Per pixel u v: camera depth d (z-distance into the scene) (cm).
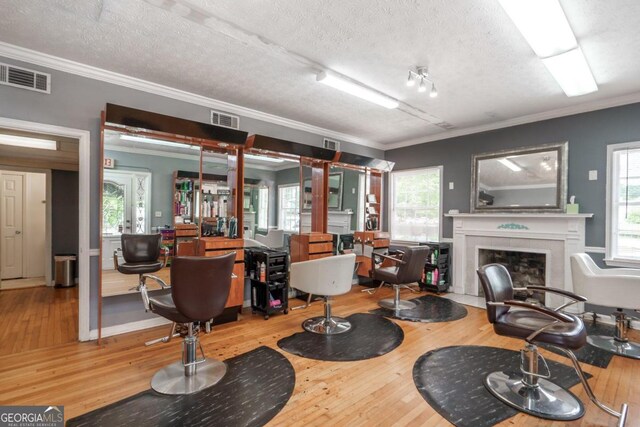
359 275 538
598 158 364
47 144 385
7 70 256
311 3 202
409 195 566
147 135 322
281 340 296
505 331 208
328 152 457
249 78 315
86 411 188
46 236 492
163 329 322
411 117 430
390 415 189
